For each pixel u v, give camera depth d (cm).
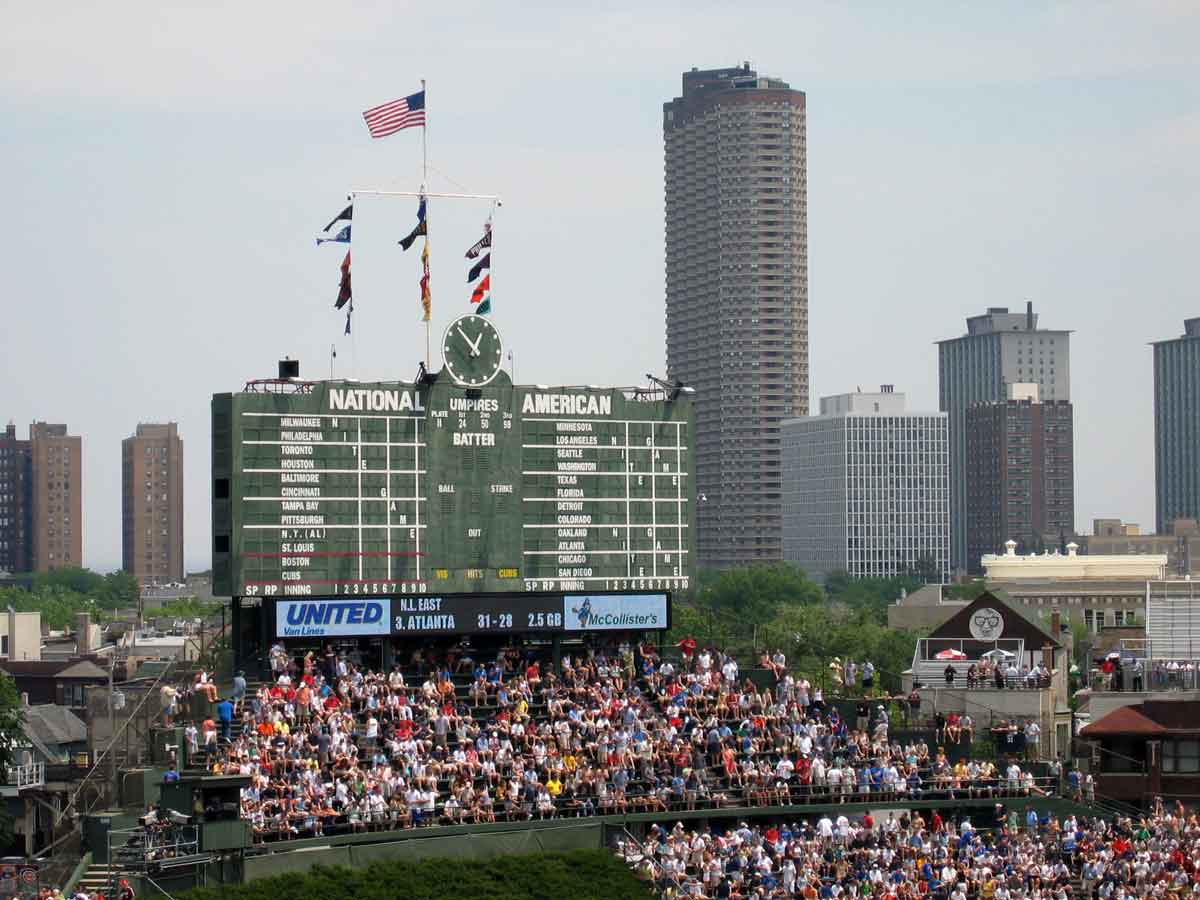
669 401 19038
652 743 18362
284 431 17312
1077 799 19638
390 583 17725
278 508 17275
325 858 15888
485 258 18512
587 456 18612
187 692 17212
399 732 17375
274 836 15912
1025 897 17575
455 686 18375
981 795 19100
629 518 18800
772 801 18250
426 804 16712
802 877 17125
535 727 18012
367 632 17625
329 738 16912
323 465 17462
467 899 16075
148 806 15900
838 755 19200
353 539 17575
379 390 17725
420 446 17875
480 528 18138
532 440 18388
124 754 17050
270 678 17612
